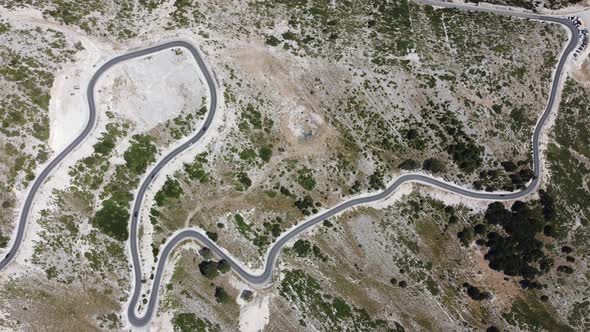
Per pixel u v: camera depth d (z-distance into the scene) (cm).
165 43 9000
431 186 9800
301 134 9500
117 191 8619
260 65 9350
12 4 8506
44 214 8019
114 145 8600
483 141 9844
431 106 9788
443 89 9806
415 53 9938
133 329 8475
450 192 9831
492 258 9788
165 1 9450
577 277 9962
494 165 9888
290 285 9256
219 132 9069
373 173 9644
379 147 9688
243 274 9150
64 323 7962
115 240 8525
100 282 8331
